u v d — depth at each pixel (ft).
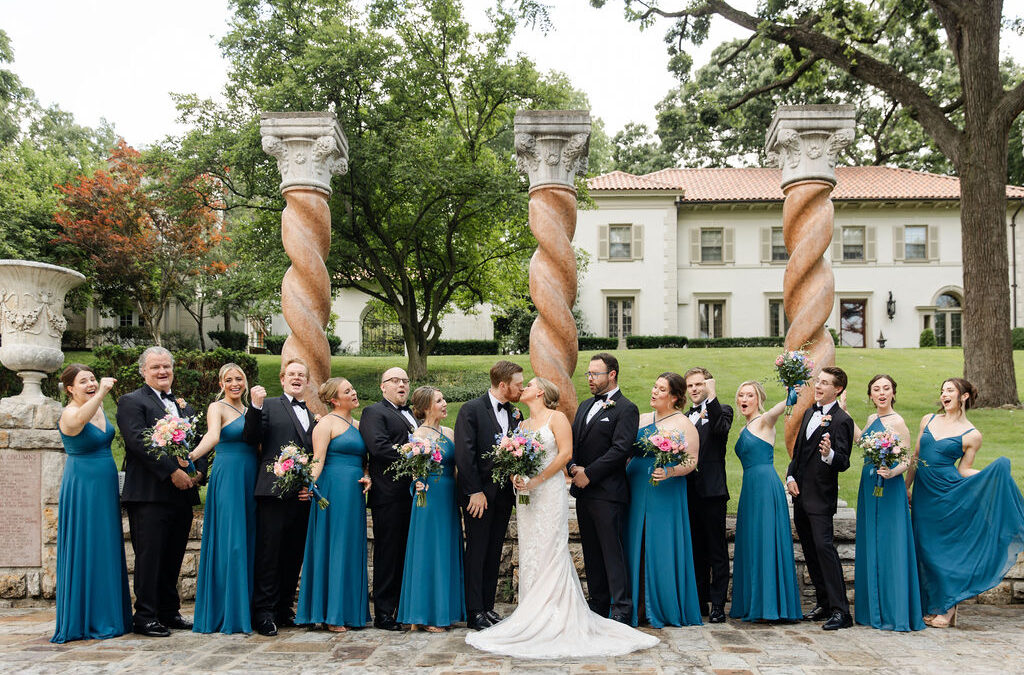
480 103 54.80
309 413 17.22
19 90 88.58
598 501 16.39
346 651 14.28
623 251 88.28
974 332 41.55
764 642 14.94
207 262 84.28
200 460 17.06
